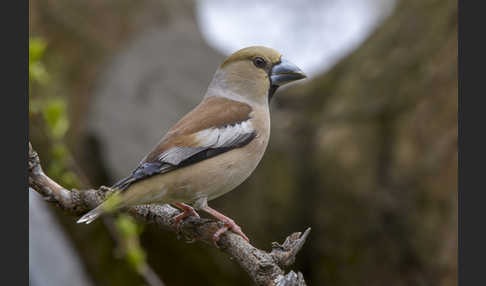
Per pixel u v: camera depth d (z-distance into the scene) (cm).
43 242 1216
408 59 1317
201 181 732
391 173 1222
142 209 763
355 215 1232
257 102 837
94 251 1248
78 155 1234
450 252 1152
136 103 1321
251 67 840
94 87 1365
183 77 1398
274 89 862
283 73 841
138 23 1518
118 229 829
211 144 747
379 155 1245
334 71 1447
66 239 1258
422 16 1359
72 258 1251
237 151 763
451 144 1188
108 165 1214
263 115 820
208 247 1206
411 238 1184
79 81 1377
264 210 1258
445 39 1280
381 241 1209
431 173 1189
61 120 864
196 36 1543
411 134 1233
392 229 1202
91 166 1238
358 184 1234
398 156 1226
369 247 1219
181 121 774
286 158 1303
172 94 1351
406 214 1193
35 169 693
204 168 734
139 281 1244
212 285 1238
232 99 835
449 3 1317
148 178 709
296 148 1317
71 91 1350
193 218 741
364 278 1227
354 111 1307
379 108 1284
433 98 1238
